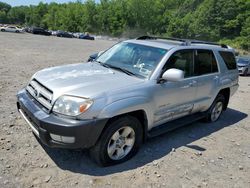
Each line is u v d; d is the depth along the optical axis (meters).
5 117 5.49
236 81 7.04
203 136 5.73
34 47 25.19
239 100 9.70
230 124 6.75
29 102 4.11
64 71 4.55
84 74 4.39
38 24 132.50
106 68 4.86
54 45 31.31
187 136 5.62
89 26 109.81
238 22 87.00
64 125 3.55
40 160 4.07
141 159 4.44
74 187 3.58
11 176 3.65
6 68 11.46
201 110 6.03
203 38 94.31
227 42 82.81
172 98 4.86
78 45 36.25
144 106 4.23
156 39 5.86
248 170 4.57
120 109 3.87
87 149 4.10
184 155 4.76
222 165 4.62
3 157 4.04
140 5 106.06
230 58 6.84
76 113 3.62
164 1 117.44
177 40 5.80
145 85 4.34
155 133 4.70
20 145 4.43
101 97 3.76
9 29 63.50
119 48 5.44
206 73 5.84
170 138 5.41
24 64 13.30
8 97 6.91
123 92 4.00
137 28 107.56
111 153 4.09
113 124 3.94
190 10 110.25
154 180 3.93
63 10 122.69
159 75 4.56
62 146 3.67
